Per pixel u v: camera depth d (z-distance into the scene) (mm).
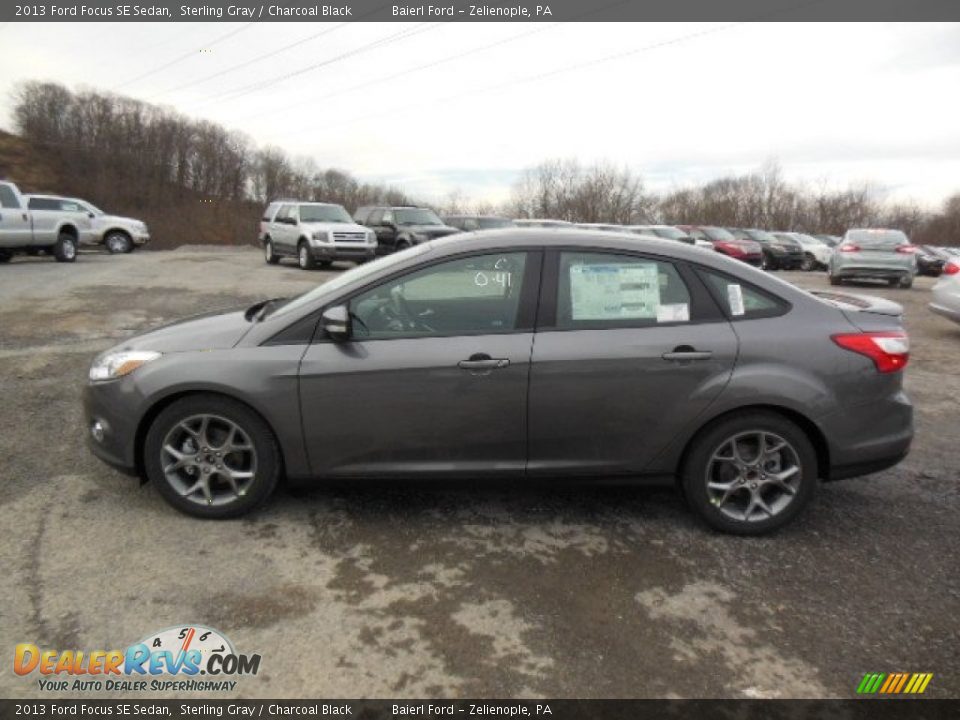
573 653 2492
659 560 3172
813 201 59656
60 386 5668
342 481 3396
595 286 3346
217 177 66188
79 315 9062
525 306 3320
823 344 3281
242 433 3318
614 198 53969
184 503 3379
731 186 60000
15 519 3332
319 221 18547
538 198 54906
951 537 3475
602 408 3271
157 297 11008
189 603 2711
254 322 3484
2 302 9914
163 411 3307
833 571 3117
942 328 10422
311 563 3047
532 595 2857
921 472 4344
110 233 24047
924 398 6188
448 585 2912
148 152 62406
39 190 55781
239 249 34688
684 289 3355
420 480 3377
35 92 61750
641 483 3434
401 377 3232
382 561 3088
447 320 3332
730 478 3412
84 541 3148
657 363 3240
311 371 3240
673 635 2615
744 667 2443
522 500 3768
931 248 31594
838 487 4086
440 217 22875
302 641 2514
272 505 3596
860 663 2484
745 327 3305
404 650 2482
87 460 4094
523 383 3238
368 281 3363
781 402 3242
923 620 2758
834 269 17875
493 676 2361
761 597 2895
